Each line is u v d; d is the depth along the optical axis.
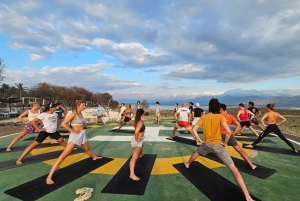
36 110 5.95
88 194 3.02
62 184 3.53
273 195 3.15
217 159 5.05
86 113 29.80
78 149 6.16
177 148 6.42
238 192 3.25
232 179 3.79
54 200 2.95
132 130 10.38
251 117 8.16
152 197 3.08
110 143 7.20
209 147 3.39
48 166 4.52
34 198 3.01
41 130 4.66
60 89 50.53
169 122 14.55
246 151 5.88
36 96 45.81
